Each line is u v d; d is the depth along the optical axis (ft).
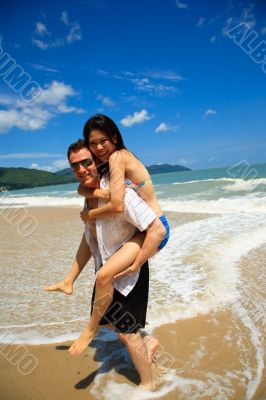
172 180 131.03
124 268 8.95
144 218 8.91
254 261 20.29
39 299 16.43
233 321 13.23
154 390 9.52
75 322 13.79
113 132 9.60
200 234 27.84
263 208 38.37
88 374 10.41
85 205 10.38
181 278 18.17
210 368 10.38
